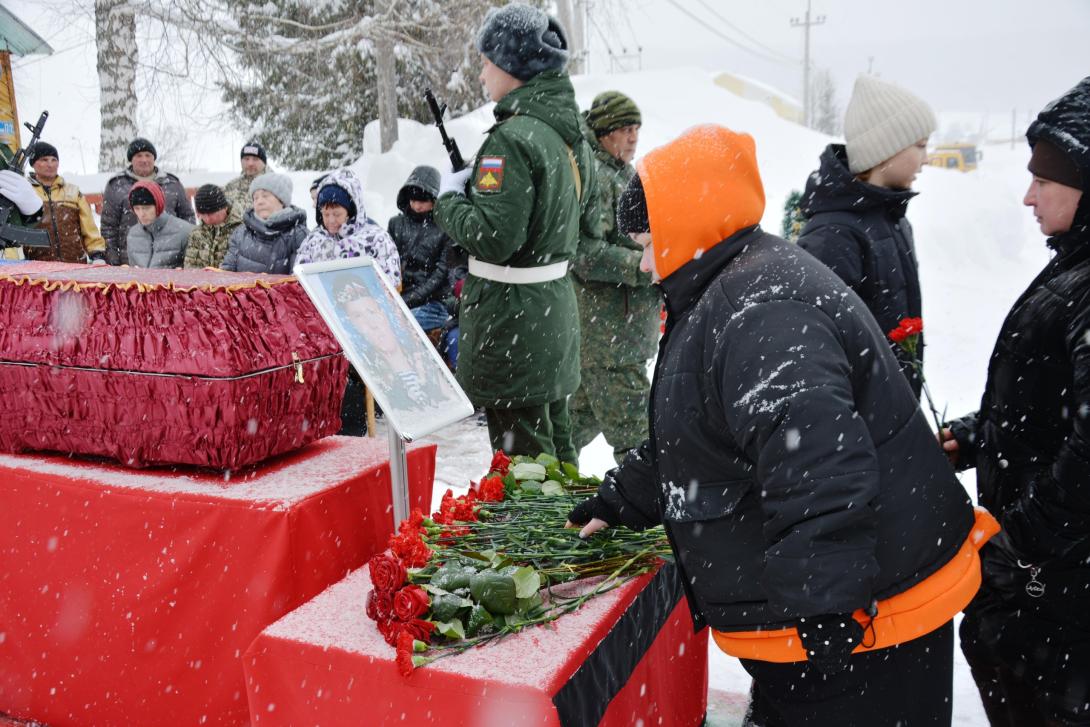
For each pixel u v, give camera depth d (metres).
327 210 4.34
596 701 1.70
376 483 2.30
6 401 2.37
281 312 2.30
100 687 2.26
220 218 5.88
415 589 1.67
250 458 2.21
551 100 3.11
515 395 3.28
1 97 8.74
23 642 2.33
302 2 15.78
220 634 2.08
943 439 2.20
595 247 4.02
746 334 1.48
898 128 2.54
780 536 1.43
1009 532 1.82
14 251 3.86
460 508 2.16
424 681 1.58
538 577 1.79
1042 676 1.93
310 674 1.69
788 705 1.66
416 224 5.74
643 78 19.11
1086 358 1.67
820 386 1.41
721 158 1.60
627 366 4.22
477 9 15.67
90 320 2.25
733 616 1.61
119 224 7.38
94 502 2.16
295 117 17.12
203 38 13.92
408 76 16.89
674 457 1.63
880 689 1.58
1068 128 1.80
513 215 3.00
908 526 1.54
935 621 1.56
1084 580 1.83
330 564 2.14
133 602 2.16
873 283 2.61
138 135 14.01
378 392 1.98
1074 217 1.83
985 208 12.92
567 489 2.45
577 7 18.22
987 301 9.80
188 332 2.15
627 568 1.99
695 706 2.43
